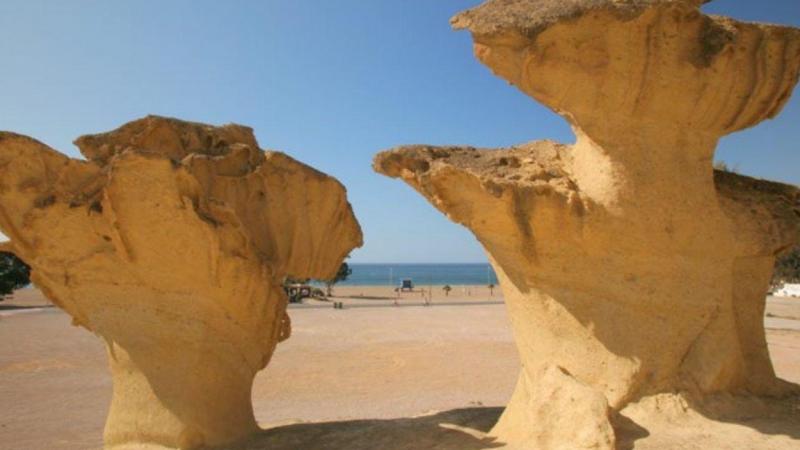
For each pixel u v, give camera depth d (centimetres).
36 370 1511
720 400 546
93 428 970
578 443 494
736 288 631
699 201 579
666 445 482
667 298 564
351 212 902
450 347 1917
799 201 677
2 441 888
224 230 673
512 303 642
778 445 475
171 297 679
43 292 734
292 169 816
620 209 564
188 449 655
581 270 582
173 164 633
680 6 535
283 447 660
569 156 639
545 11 541
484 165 653
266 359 797
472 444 587
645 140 571
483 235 628
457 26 595
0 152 655
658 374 551
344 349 1881
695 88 562
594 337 573
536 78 570
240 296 709
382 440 652
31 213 668
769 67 573
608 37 546
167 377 675
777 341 1906
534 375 598
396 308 3578
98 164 680
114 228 646
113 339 691
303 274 855
